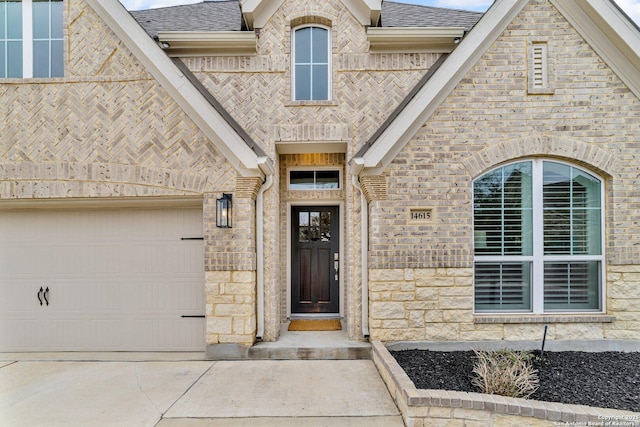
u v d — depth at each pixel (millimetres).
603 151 5762
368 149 5598
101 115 5926
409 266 5809
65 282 6242
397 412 4090
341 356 5809
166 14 8273
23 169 5926
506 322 5715
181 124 5910
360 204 6309
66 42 5906
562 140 5789
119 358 5883
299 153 7254
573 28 5812
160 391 4652
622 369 4789
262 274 6168
